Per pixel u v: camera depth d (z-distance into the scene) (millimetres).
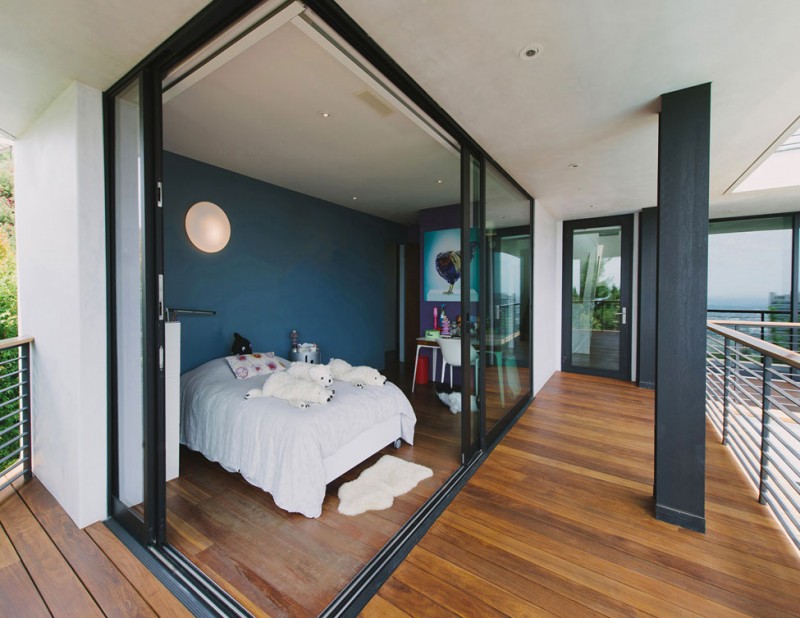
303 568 1653
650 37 1502
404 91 1854
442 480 2439
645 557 1720
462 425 2580
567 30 1462
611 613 1414
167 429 2441
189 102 2236
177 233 3148
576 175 3350
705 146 1851
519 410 3869
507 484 2395
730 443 2977
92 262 1880
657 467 2002
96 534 1833
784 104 2035
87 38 1472
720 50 1581
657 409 1990
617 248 5254
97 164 1884
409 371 5758
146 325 1646
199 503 2182
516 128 2375
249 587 1538
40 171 2150
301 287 4391
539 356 4629
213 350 3449
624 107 2096
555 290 5578
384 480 2420
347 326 5137
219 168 3457
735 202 4230
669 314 1942
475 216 2791
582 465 2658
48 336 2125
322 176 3709
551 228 5238
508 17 1388
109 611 1405
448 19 1392
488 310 3018
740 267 4996
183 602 1445
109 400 1959
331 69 1890
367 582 1537
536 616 1397
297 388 2473
